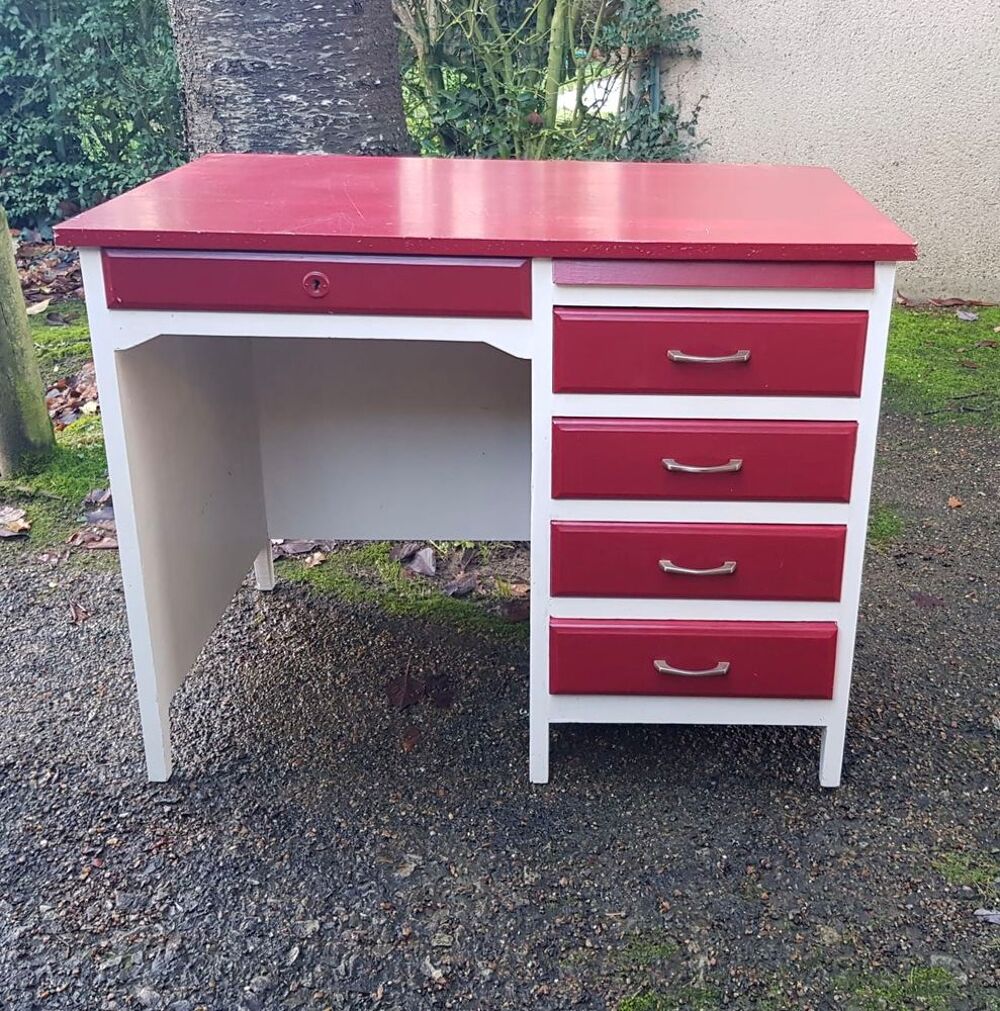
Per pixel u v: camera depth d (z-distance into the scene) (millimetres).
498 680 2230
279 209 1748
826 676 1807
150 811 1840
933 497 3070
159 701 1858
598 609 1788
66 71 5305
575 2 4859
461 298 1603
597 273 1588
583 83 4957
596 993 1492
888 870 1713
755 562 1746
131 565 1760
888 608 2490
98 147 5535
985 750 2000
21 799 1859
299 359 2342
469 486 2463
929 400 3734
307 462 2436
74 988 1498
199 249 1580
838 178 2193
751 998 1486
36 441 3064
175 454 1900
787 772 1943
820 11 4520
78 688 2180
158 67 5289
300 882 1685
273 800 1870
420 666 2279
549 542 1747
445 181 2084
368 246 1571
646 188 2027
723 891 1669
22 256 5242
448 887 1674
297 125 2873
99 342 1631
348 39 2852
